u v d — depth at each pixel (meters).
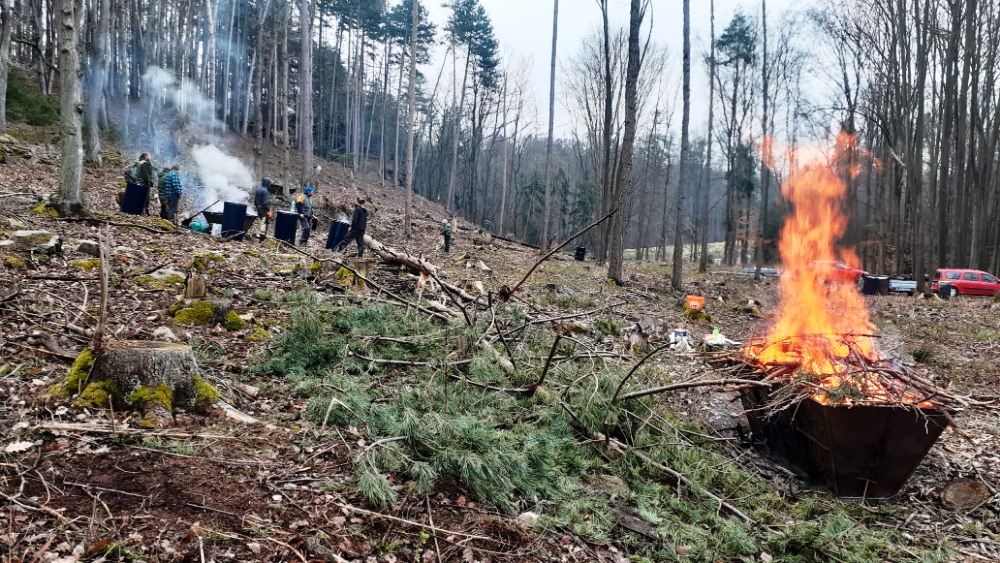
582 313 7.61
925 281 25.58
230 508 3.10
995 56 24.61
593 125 34.44
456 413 4.84
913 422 4.58
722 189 63.28
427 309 7.50
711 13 28.16
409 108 21.84
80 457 3.32
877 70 27.08
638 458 4.97
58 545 2.55
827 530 3.96
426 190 59.47
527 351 6.71
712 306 15.25
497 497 3.80
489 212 61.50
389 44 49.38
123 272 7.54
